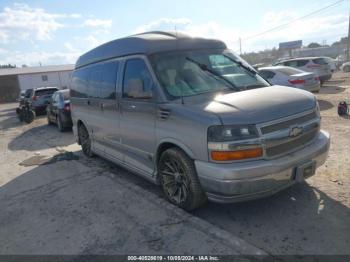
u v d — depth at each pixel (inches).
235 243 126.7
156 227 145.0
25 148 355.9
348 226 133.3
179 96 153.9
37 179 233.6
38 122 587.2
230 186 127.1
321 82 693.9
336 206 150.1
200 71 167.8
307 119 145.5
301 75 444.5
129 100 180.1
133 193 186.7
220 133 127.2
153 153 167.8
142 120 170.2
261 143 127.8
